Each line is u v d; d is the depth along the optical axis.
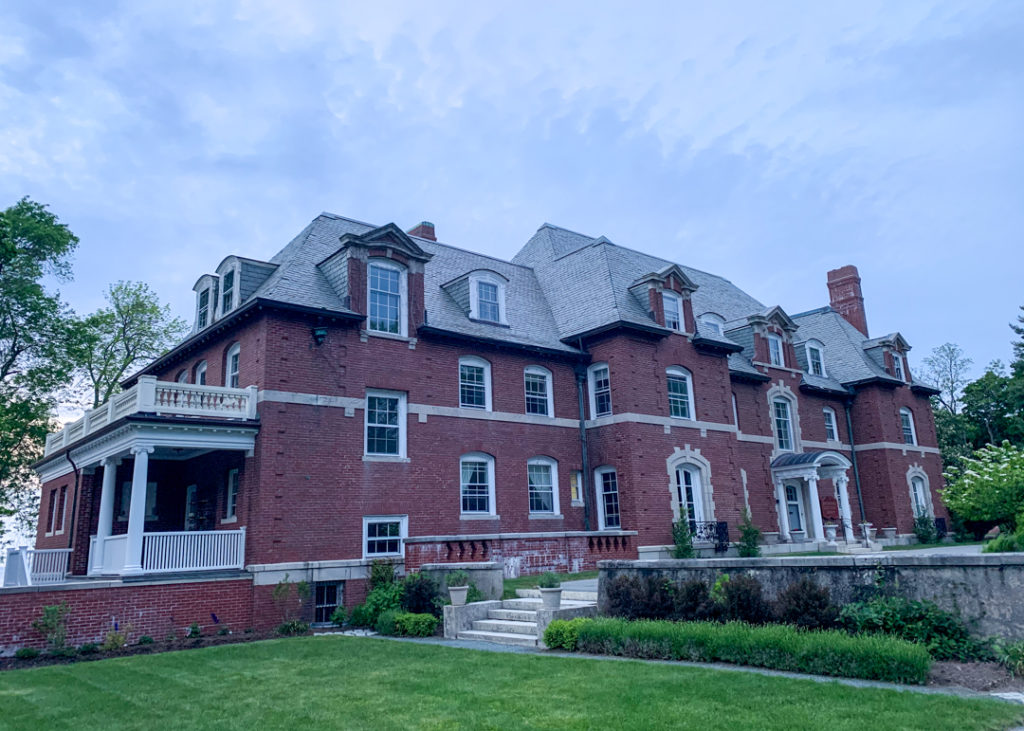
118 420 19.08
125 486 24.92
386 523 22.42
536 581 20.09
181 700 10.21
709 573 13.46
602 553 24.61
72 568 23.34
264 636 17.62
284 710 9.30
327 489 21.17
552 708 8.71
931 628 10.66
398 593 19.16
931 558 11.01
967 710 7.86
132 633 17.09
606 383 28.16
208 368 24.59
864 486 38.44
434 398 24.38
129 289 39.66
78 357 35.50
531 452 26.56
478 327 26.50
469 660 12.30
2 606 15.62
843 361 40.62
